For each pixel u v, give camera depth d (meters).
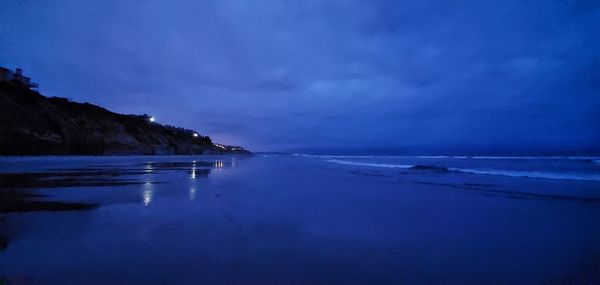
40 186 11.57
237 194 10.42
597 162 31.81
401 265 4.03
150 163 32.50
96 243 4.69
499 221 6.74
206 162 40.19
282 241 5.02
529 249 4.78
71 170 19.45
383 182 15.50
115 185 12.21
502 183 14.88
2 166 21.53
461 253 4.56
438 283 3.48
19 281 3.34
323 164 40.59
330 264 4.01
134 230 5.50
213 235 5.27
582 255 4.51
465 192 11.62
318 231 5.71
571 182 15.12
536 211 7.92
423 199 9.84
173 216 6.74
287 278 3.52
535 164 29.23
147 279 3.41
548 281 3.57
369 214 7.38
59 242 4.71
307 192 11.36
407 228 6.05
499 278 3.66
